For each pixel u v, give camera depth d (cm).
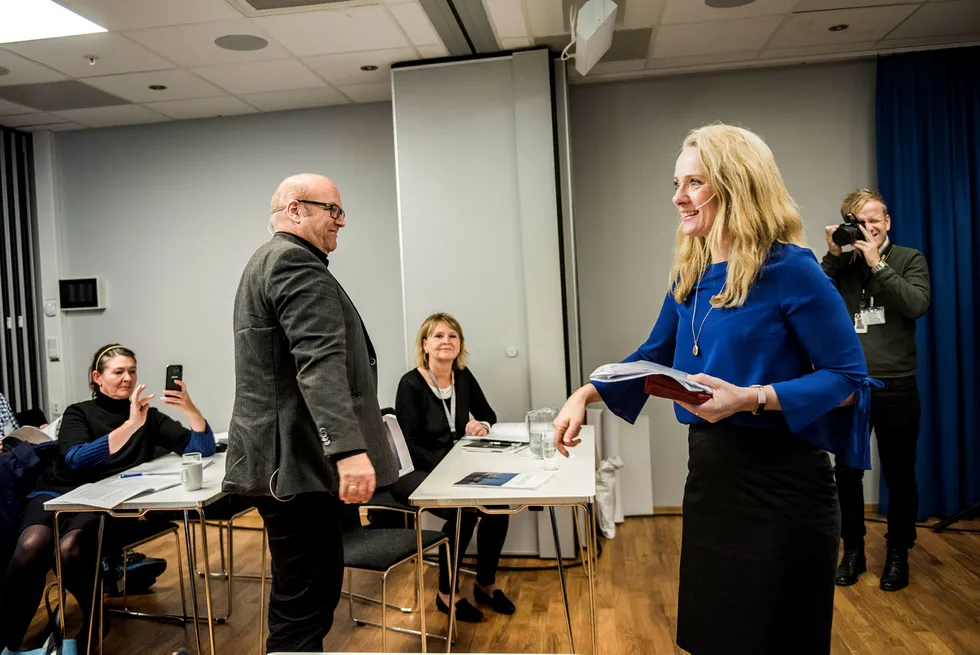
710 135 153
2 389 522
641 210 491
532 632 320
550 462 289
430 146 437
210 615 271
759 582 148
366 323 524
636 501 484
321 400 199
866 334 352
